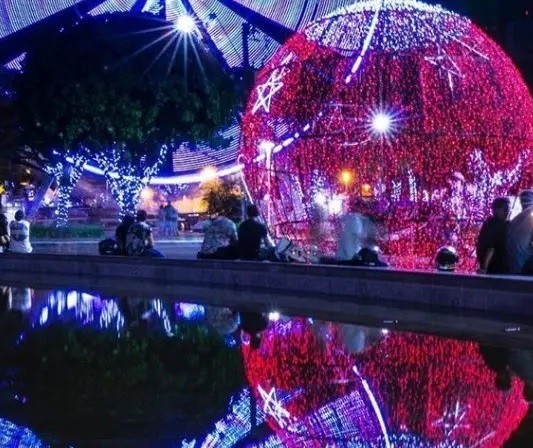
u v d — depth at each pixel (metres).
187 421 5.22
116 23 28.36
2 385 6.39
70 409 5.57
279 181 16.45
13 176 37.03
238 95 31.27
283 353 7.74
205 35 41.53
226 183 43.34
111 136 28.55
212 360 7.44
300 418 5.29
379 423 5.14
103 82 27.59
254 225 15.34
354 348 7.93
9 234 23.73
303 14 46.31
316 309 11.29
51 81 27.80
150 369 7.05
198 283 15.30
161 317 10.70
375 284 11.98
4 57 41.94
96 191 51.88
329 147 15.77
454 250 14.27
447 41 15.55
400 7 15.75
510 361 7.12
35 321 10.36
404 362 7.14
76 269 17.86
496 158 15.44
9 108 31.69
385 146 15.45
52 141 29.00
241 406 5.63
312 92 16.02
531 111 15.82
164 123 29.06
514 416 5.27
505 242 11.32
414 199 15.49
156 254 17.70
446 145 15.34
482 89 15.52
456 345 8.01
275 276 13.77
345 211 15.77
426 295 11.16
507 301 10.06
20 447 4.65
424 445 4.68
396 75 15.44
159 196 54.91
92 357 7.66
